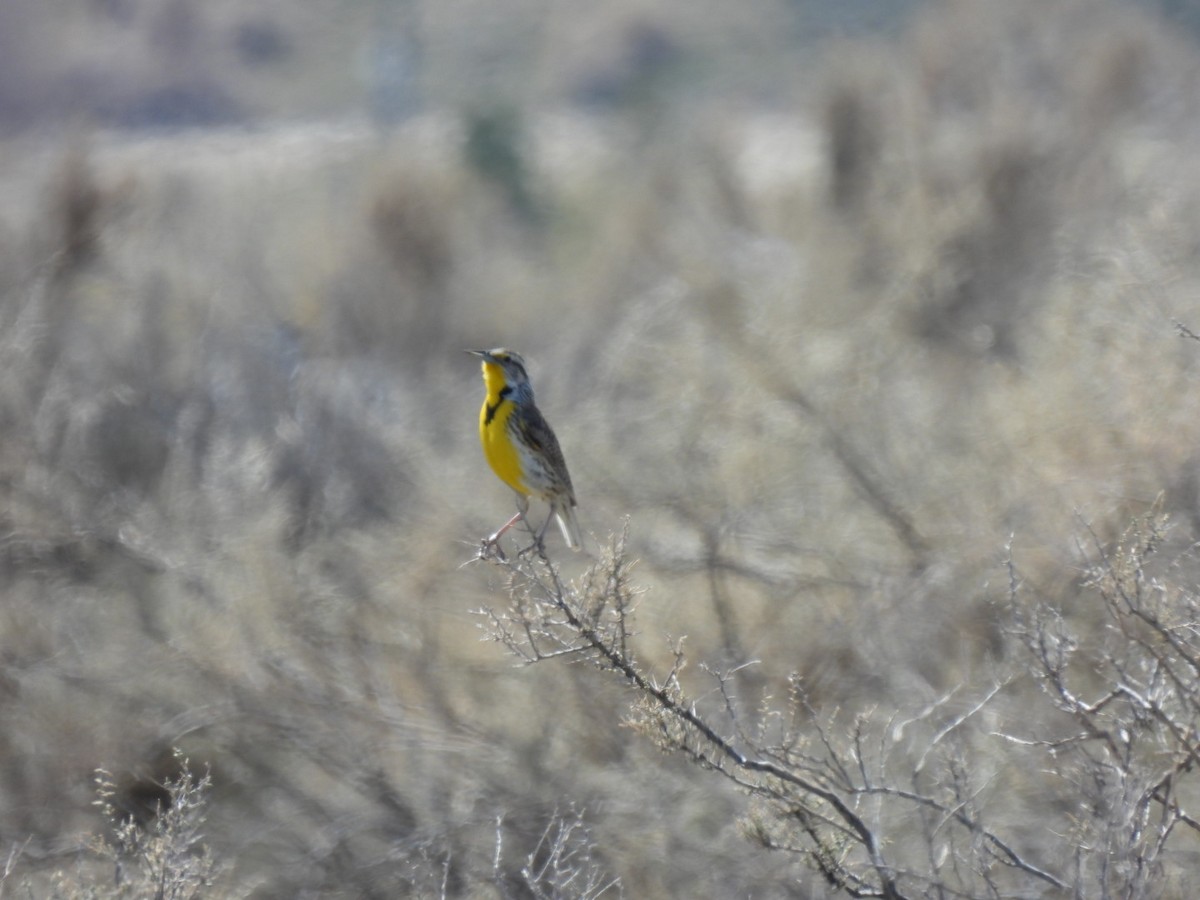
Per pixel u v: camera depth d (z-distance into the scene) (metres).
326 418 15.71
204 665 11.94
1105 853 6.72
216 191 30.42
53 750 11.64
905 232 19.52
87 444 14.91
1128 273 13.23
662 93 47.34
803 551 12.83
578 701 10.91
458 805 10.66
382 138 35.94
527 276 26.09
